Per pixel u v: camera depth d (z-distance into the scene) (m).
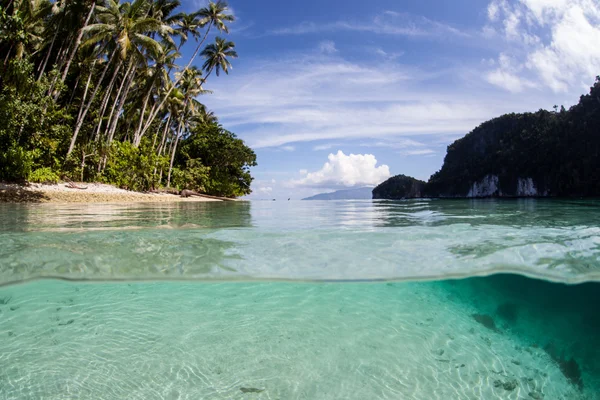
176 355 2.42
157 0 24.23
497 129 160.88
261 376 2.25
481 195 137.88
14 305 3.05
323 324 2.95
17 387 2.03
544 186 113.88
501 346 2.94
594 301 3.94
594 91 113.62
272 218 8.57
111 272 3.57
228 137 39.72
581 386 2.46
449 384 2.33
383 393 2.18
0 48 18.50
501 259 3.97
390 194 191.62
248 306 3.23
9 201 14.11
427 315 3.32
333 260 4.04
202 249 4.39
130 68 23.36
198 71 32.03
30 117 16.70
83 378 2.13
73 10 18.55
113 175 22.70
